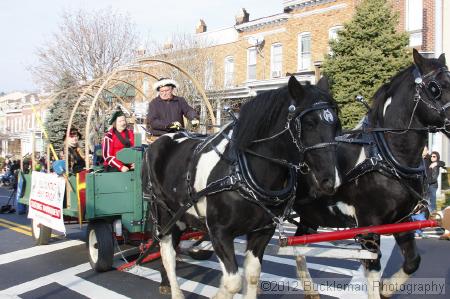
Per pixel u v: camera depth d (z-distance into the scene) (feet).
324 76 14.48
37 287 20.66
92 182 21.79
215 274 22.58
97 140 50.44
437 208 40.96
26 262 25.58
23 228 37.86
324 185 12.50
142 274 22.68
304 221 18.40
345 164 15.60
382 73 52.11
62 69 75.51
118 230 22.85
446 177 53.16
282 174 14.38
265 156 14.05
